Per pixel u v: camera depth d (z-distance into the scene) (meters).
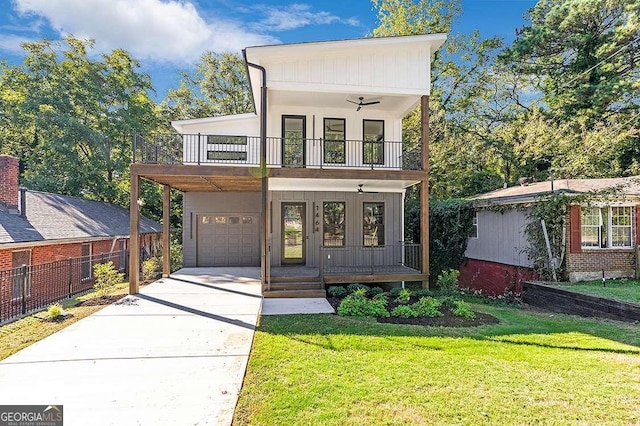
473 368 4.43
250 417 3.39
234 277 11.76
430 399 3.65
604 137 16.42
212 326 6.31
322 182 10.98
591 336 5.79
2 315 8.50
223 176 9.48
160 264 14.96
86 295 10.50
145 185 21.81
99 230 13.77
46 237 10.66
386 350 5.10
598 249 9.99
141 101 21.55
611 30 17.22
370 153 11.89
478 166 20.03
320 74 9.65
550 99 20.38
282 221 11.61
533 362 4.63
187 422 3.32
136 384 4.08
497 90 22.17
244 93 25.81
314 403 3.59
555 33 18.02
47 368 4.52
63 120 17.75
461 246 14.53
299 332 5.97
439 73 21.67
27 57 18.45
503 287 12.02
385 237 12.01
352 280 9.73
